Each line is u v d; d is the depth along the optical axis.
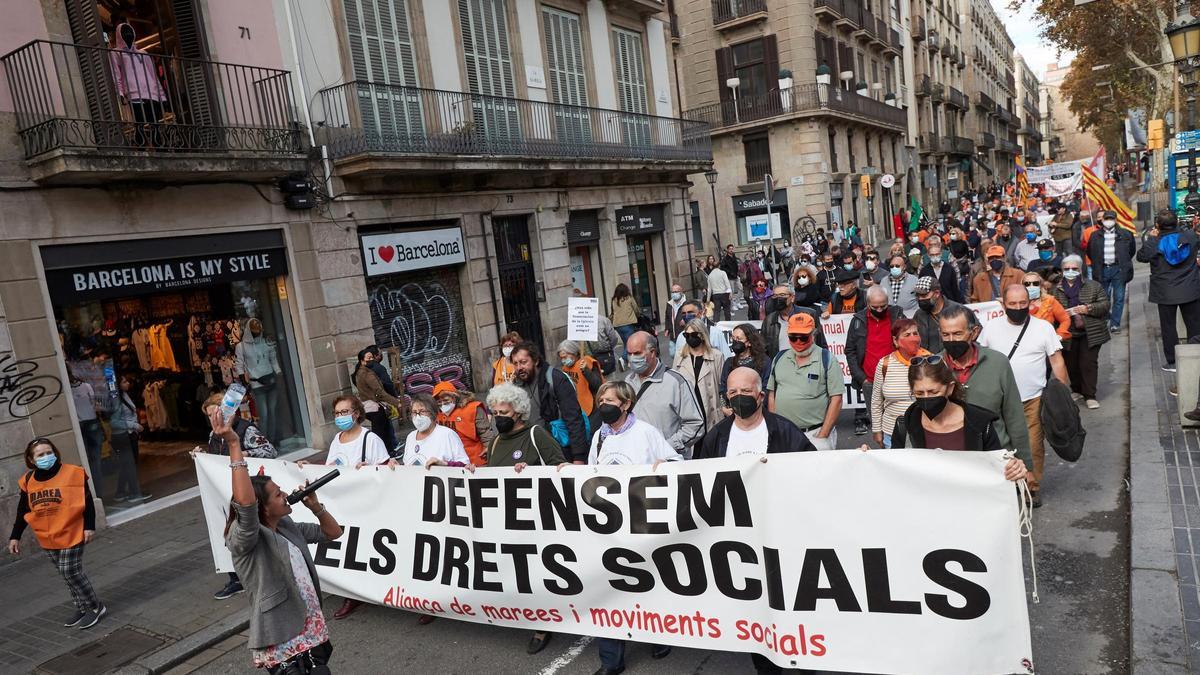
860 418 9.10
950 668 3.71
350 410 6.08
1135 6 32.06
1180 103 30.33
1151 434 7.21
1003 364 5.09
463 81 14.80
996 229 19.17
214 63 10.23
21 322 8.49
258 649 3.70
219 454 6.68
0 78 8.56
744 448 4.50
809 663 3.99
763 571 4.11
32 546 8.26
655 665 4.70
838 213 34.38
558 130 17.05
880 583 3.84
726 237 34.50
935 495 3.70
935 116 52.31
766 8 32.25
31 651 5.98
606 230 18.27
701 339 6.47
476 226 14.67
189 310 11.48
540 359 6.39
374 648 5.32
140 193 9.57
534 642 5.00
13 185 8.48
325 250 11.88
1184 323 9.48
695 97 34.59
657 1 19.88
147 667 5.51
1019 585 3.57
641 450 4.82
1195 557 4.88
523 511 4.80
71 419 8.86
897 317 7.14
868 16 38.53
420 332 13.79
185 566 7.44
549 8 17.06
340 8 12.54
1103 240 12.17
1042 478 6.88
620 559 4.52
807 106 31.78
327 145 12.00
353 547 5.54
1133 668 3.95
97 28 9.30
